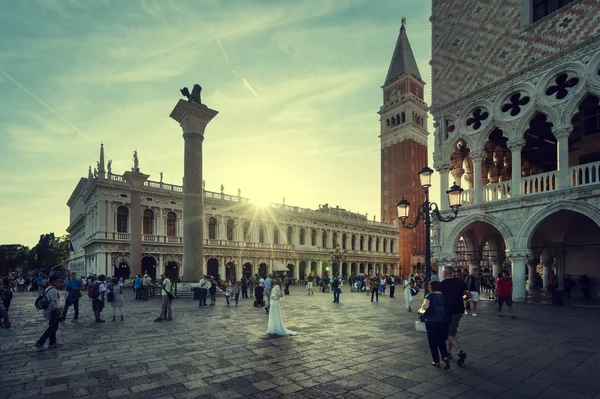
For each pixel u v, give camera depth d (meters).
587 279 20.64
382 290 30.06
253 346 9.13
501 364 7.40
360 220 75.00
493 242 26.91
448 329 7.48
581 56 16.47
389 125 89.38
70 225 68.88
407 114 84.62
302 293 32.38
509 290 13.66
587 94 16.22
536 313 14.82
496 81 19.86
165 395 5.75
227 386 6.14
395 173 85.56
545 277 28.83
